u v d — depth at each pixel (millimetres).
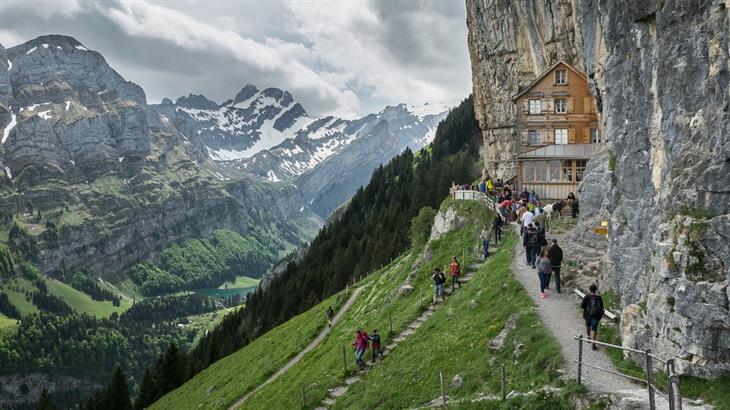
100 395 121938
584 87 72500
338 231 187000
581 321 31500
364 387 39219
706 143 22438
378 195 192000
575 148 67625
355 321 63656
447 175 148000
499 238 53781
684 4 23938
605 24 33250
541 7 81625
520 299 35844
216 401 66875
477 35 95625
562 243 43875
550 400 24281
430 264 59062
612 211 34125
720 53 21453
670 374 19766
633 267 29188
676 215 23328
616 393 22609
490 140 99062
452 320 40156
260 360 75438
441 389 30391
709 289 20984
